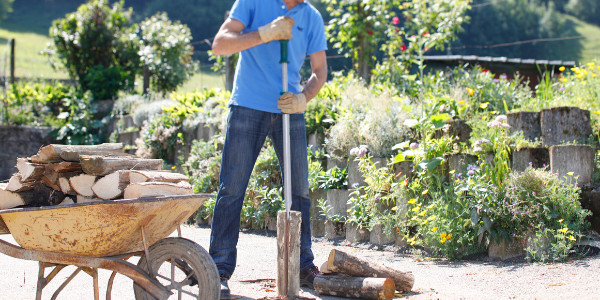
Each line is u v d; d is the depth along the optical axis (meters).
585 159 4.87
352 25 9.90
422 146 5.54
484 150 5.13
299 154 3.59
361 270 3.40
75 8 45.53
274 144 3.65
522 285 3.64
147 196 2.75
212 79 18.73
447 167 5.31
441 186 5.21
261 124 3.53
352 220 5.62
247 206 6.77
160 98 11.79
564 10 54.50
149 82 13.14
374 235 5.45
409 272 3.48
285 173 3.26
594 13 53.03
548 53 43.09
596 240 4.62
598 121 5.76
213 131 8.51
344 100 7.21
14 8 44.59
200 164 7.84
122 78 12.84
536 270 4.05
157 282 2.79
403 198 5.25
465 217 4.82
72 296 3.43
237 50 3.31
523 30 43.34
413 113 6.26
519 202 4.60
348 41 10.20
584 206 4.84
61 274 4.09
